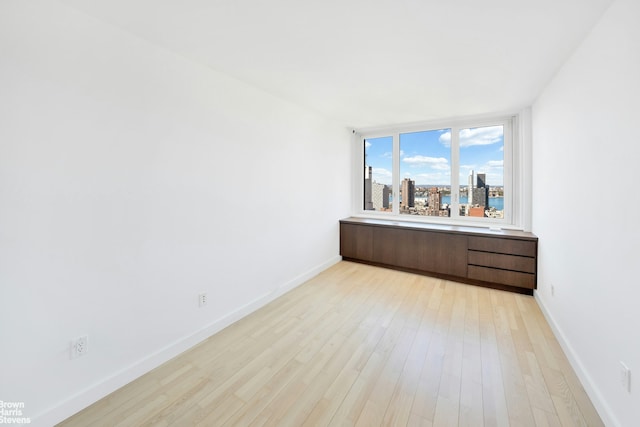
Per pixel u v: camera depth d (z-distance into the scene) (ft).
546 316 8.80
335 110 12.07
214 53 6.88
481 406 5.36
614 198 4.83
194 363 6.75
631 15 4.33
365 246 14.39
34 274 4.75
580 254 6.25
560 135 7.63
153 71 6.40
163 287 6.78
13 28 4.44
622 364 4.50
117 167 5.82
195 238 7.50
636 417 4.13
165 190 6.74
